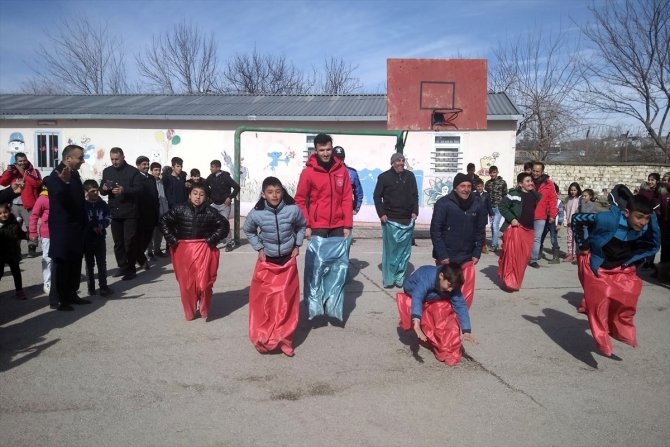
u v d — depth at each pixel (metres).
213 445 3.55
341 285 5.89
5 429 3.71
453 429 3.81
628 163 19.36
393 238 7.75
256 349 5.25
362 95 19.50
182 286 6.01
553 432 3.80
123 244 8.24
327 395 4.30
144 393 4.29
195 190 5.95
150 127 17.02
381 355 5.19
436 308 5.09
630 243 4.85
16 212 10.10
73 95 20.59
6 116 16.89
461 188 5.86
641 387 4.61
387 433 3.73
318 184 6.37
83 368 4.77
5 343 5.36
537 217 9.59
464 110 12.09
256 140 16.78
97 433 3.68
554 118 27.20
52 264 6.38
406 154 16.31
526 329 6.11
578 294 7.70
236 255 10.29
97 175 17.30
